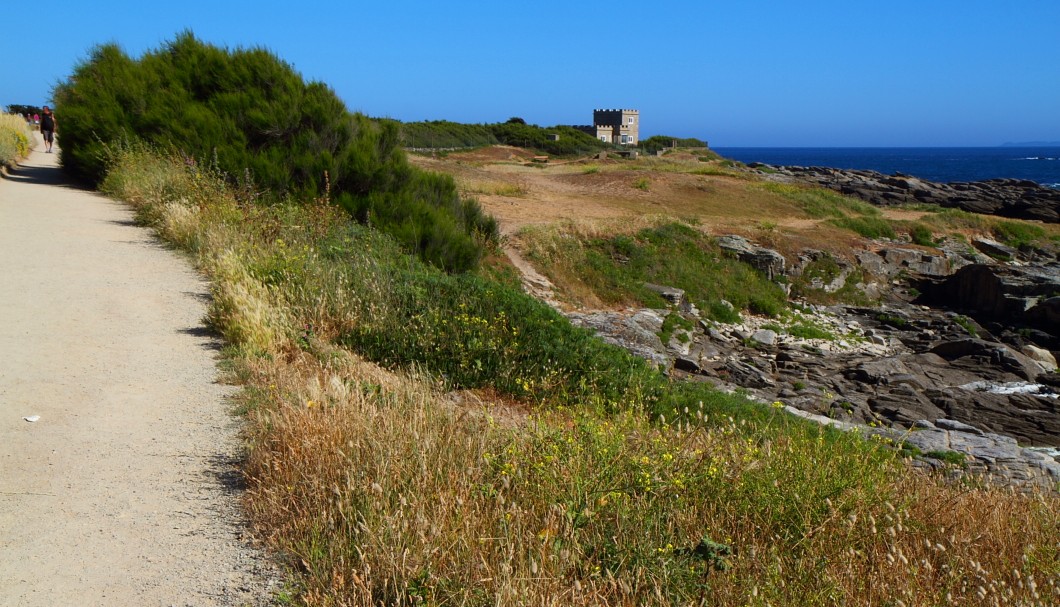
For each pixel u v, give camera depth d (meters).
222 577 4.02
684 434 6.27
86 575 4.01
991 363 21.17
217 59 21.33
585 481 4.80
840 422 13.25
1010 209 56.41
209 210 13.19
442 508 4.19
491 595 3.63
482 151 67.44
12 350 7.50
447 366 9.15
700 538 4.48
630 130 107.06
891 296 32.38
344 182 19.36
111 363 7.39
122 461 5.41
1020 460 11.47
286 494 4.69
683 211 37.66
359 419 5.27
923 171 163.38
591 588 3.85
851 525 4.67
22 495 4.86
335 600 3.64
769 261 29.67
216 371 7.34
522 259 24.22
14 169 21.33
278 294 9.26
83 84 20.64
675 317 23.42
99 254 11.69
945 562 4.80
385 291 10.20
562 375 9.69
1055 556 5.04
